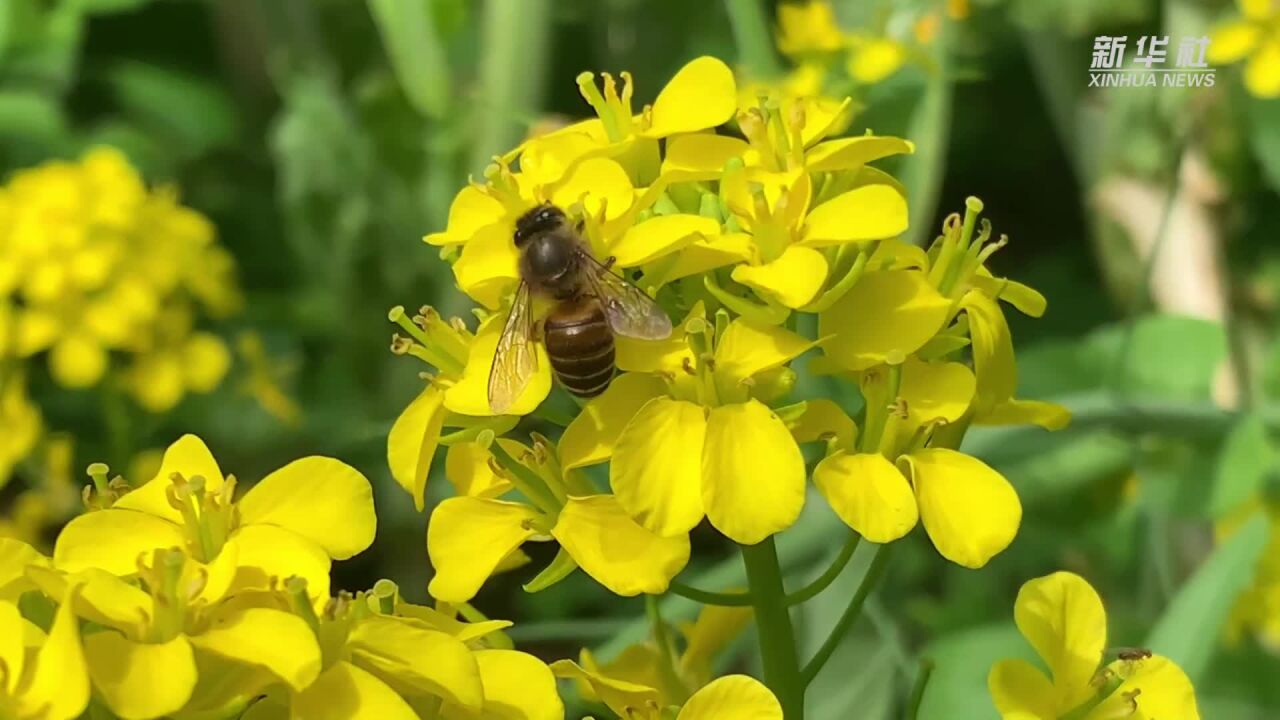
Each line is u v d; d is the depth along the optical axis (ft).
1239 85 0.66
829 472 0.31
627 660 0.37
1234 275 0.80
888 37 0.62
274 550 0.30
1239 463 0.58
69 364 0.66
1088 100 0.75
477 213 0.35
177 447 0.33
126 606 0.28
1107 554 0.69
